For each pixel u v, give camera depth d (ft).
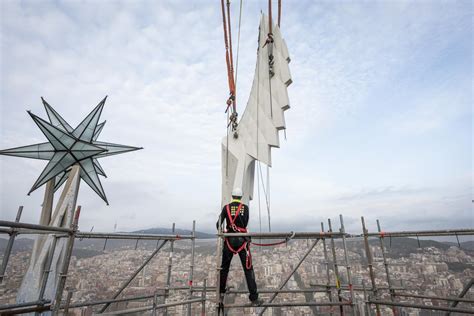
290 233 17.15
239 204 18.39
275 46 30.66
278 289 23.85
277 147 28.45
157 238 23.27
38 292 20.76
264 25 32.83
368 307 20.31
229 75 33.99
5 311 15.75
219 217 17.99
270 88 29.86
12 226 11.16
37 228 12.57
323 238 18.57
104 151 27.89
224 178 30.68
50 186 27.48
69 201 23.09
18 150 26.61
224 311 16.75
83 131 28.66
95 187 28.09
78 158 27.76
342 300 17.69
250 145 29.91
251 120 30.89
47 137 26.71
